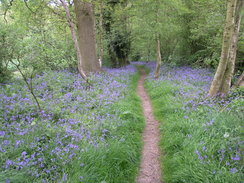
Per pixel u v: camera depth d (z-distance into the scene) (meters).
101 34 14.33
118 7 15.32
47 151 3.50
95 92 7.38
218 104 6.03
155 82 11.16
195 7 13.70
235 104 5.23
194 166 3.30
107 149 3.76
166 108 6.63
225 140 3.79
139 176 3.67
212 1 9.80
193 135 4.29
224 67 6.43
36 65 6.15
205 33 12.20
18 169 2.96
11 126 4.36
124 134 4.70
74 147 3.58
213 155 3.49
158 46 12.56
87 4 10.38
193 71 13.68
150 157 4.27
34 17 9.65
